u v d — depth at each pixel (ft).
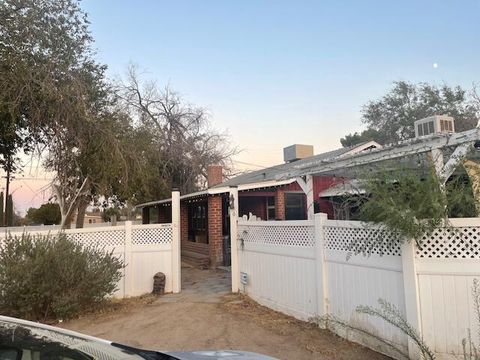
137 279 32.89
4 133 41.09
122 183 46.32
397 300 16.03
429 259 15.03
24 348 7.84
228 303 27.02
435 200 14.56
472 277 14.43
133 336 20.77
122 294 31.91
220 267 46.62
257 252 27.40
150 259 33.32
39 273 24.35
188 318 23.68
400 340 15.84
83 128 41.96
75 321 24.58
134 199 56.29
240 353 10.86
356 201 18.25
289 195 52.39
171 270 33.37
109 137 43.01
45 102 39.11
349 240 18.72
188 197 53.52
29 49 37.91
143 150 50.98
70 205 45.55
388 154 27.02
